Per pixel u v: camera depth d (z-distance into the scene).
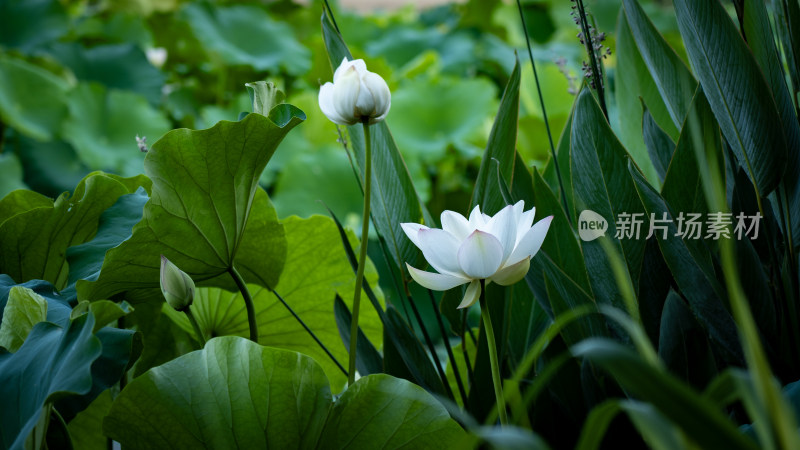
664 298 2.29
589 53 2.38
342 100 2.23
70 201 2.45
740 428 2.11
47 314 2.27
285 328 2.77
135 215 2.46
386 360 2.34
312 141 6.25
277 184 5.69
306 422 2.25
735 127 2.24
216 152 2.30
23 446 2.01
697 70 2.25
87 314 2.12
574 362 2.34
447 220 2.14
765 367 1.68
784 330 2.27
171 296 2.28
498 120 2.40
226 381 2.23
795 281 2.25
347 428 2.25
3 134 5.53
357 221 5.51
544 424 2.29
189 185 2.31
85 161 5.53
